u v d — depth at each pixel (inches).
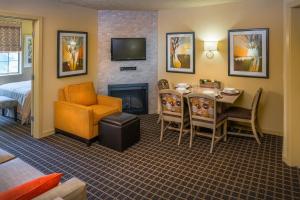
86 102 197.5
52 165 139.0
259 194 110.6
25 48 294.0
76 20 199.8
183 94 170.7
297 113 131.6
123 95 238.8
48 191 65.9
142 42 233.6
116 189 115.3
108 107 193.3
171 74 233.0
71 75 199.5
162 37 232.8
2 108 215.3
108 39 225.9
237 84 198.7
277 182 120.0
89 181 122.4
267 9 178.9
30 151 157.6
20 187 64.1
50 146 165.9
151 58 239.1
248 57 190.4
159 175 128.2
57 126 187.5
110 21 224.2
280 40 176.7
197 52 215.3
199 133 174.2
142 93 243.3
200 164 140.0
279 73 180.1
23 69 295.4
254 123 169.5
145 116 238.8
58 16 184.7
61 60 189.9
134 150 160.2
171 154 153.9
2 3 149.8
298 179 122.5
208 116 156.4
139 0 182.7
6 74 284.4
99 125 167.8
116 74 232.7
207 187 116.6
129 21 229.1
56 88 189.5
